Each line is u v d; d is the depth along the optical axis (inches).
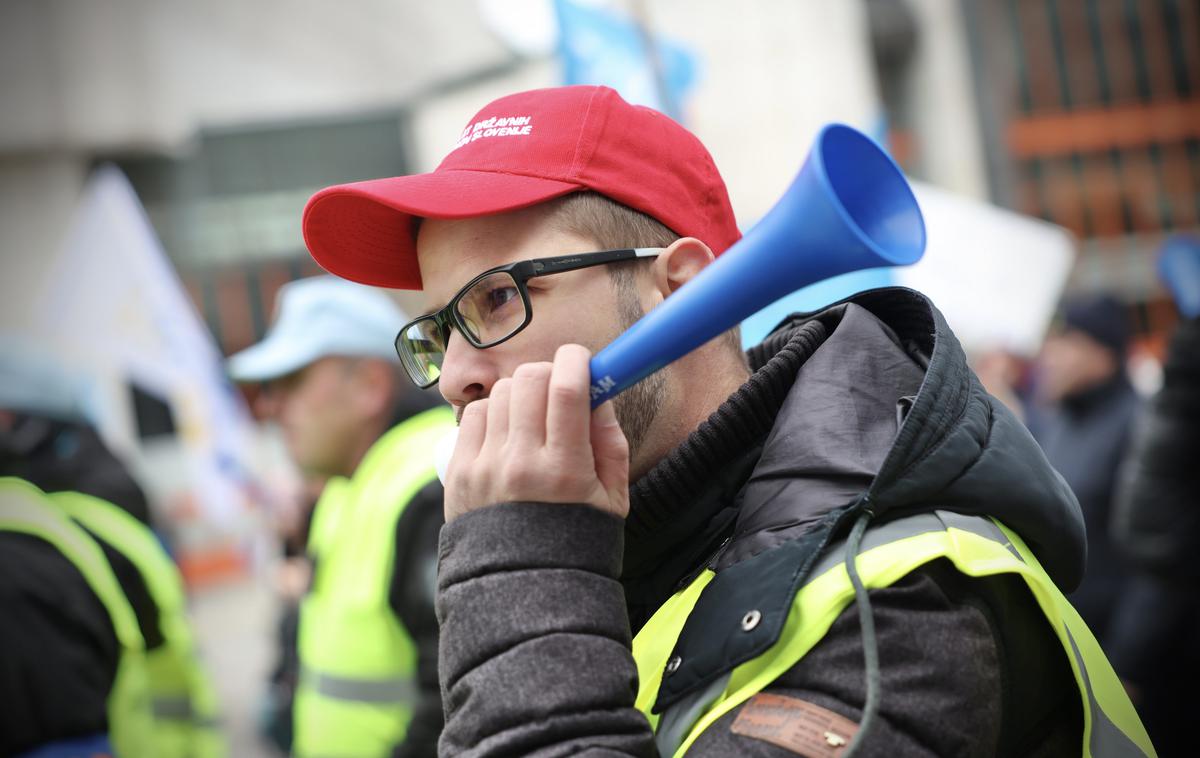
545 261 50.1
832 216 35.8
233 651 311.7
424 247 53.3
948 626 40.9
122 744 100.9
